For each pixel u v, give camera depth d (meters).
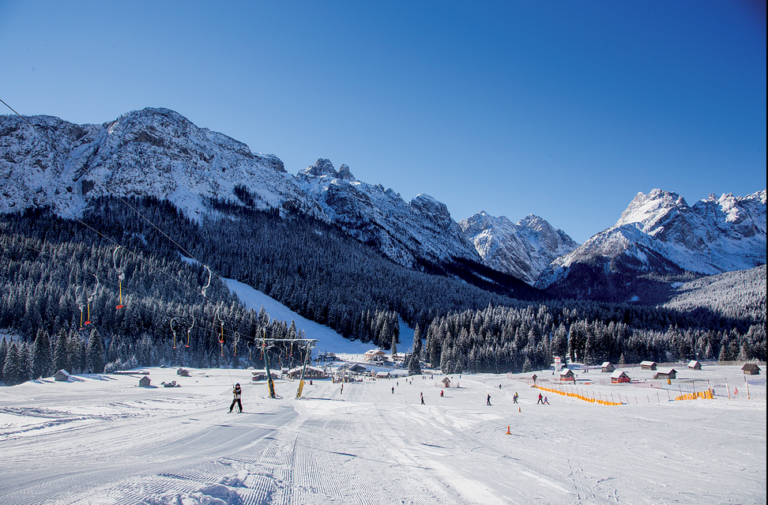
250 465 12.47
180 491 8.72
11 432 17.86
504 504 10.50
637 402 57.03
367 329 162.38
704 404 44.44
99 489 8.58
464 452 18.52
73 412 27.17
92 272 134.62
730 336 153.62
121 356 100.31
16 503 7.58
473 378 103.75
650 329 170.62
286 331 119.25
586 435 25.16
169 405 37.19
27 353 77.06
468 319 152.50
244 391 64.75
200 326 116.19
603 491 12.44
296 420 28.41
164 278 143.12
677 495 12.20
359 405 46.12
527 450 19.81
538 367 126.62
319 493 10.23
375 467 13.91
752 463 17.23
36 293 109.69
